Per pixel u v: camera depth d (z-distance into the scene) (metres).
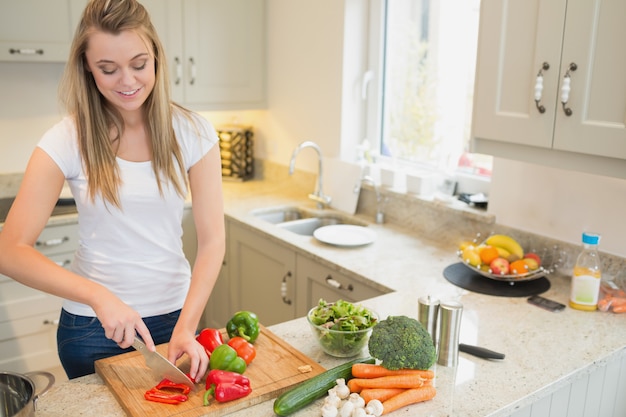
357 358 1.56
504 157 1.99
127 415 1.31
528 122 1.86
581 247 2.14
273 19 3.53
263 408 1.35
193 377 1.41
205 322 3.50
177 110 1.64
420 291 2.07
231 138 3.74
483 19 1.94
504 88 1.92
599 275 1.90
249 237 2.97
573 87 1.72
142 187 1.57
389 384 1.36
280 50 3.51
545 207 2.26
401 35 3.02
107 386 1.43
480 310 1.91
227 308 3.29
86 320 1.65
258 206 3.22
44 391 1.26
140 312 1.67
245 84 3.57
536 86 1.78
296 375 1.46
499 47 1.91
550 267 2.24
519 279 2.10
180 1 3.22
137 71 1.42
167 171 1.58
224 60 3.45
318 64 3.26
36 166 1.47
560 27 1.73
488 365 1.55
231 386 1.34
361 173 3.03
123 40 1.37
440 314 1.53
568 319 1.85
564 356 1.61
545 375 1.51
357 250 2.55
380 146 3.24
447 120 2.85
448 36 2.77
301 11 3.31
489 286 2.11
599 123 1.68
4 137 3.23
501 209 2.42
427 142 2.98
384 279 2.19
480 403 1.38
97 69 1.40
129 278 1.63
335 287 2.39
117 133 1.56
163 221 1.64
